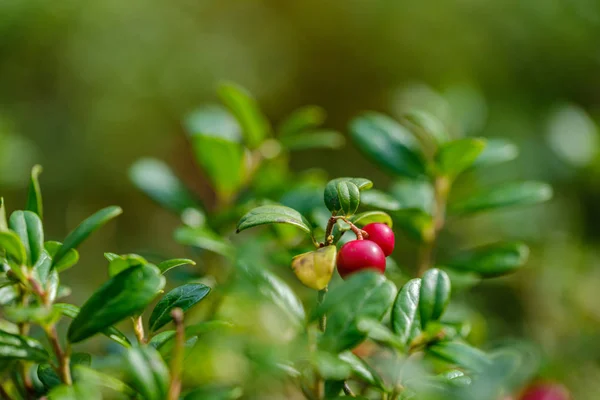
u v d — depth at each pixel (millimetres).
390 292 251
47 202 725
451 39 914
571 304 557
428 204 340
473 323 341
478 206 335
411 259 583
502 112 821
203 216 364
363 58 910
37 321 242
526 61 914
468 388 260
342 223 263
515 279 573
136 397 244
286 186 344
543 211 630
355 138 345
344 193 260
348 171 810
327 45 910
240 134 383
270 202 325
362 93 908
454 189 564
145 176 366
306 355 249
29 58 822
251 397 335
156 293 245
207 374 333
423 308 259
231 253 321
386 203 308
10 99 797
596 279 587
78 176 756
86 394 238
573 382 423
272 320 326
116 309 244
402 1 914
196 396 250
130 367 238
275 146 372
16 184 598
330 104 907
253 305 324
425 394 257
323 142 371
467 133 421
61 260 260
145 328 372
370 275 248
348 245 256
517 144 708
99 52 828
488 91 879
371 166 815
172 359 256
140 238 729
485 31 921
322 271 253
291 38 905
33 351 246
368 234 264
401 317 260
